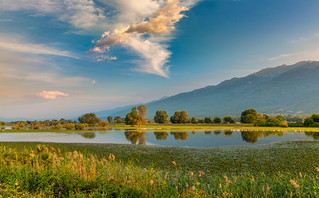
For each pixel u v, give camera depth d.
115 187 7.95
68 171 9.41
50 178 8.19
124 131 90.81
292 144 40.53
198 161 23.97
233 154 28.66
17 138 62.19
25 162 11.37
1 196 6.46
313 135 64.50
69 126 106.00
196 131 85.94
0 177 8.13
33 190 7.45
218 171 19.09
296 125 106.31
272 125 113.06
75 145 39.12
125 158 25.94
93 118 170.88
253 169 19.83
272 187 9.91
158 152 31.09
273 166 20.98
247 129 92.81
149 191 8.49
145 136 66.81
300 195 8.45
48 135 72.56
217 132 79.88
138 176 10.26
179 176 12.92
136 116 124.06
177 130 92.88
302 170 19.14
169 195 8.02
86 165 10.96
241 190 9.45
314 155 27.11
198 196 7.96
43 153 12.39
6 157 11.59
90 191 7.62
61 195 7.40
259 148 35.06
